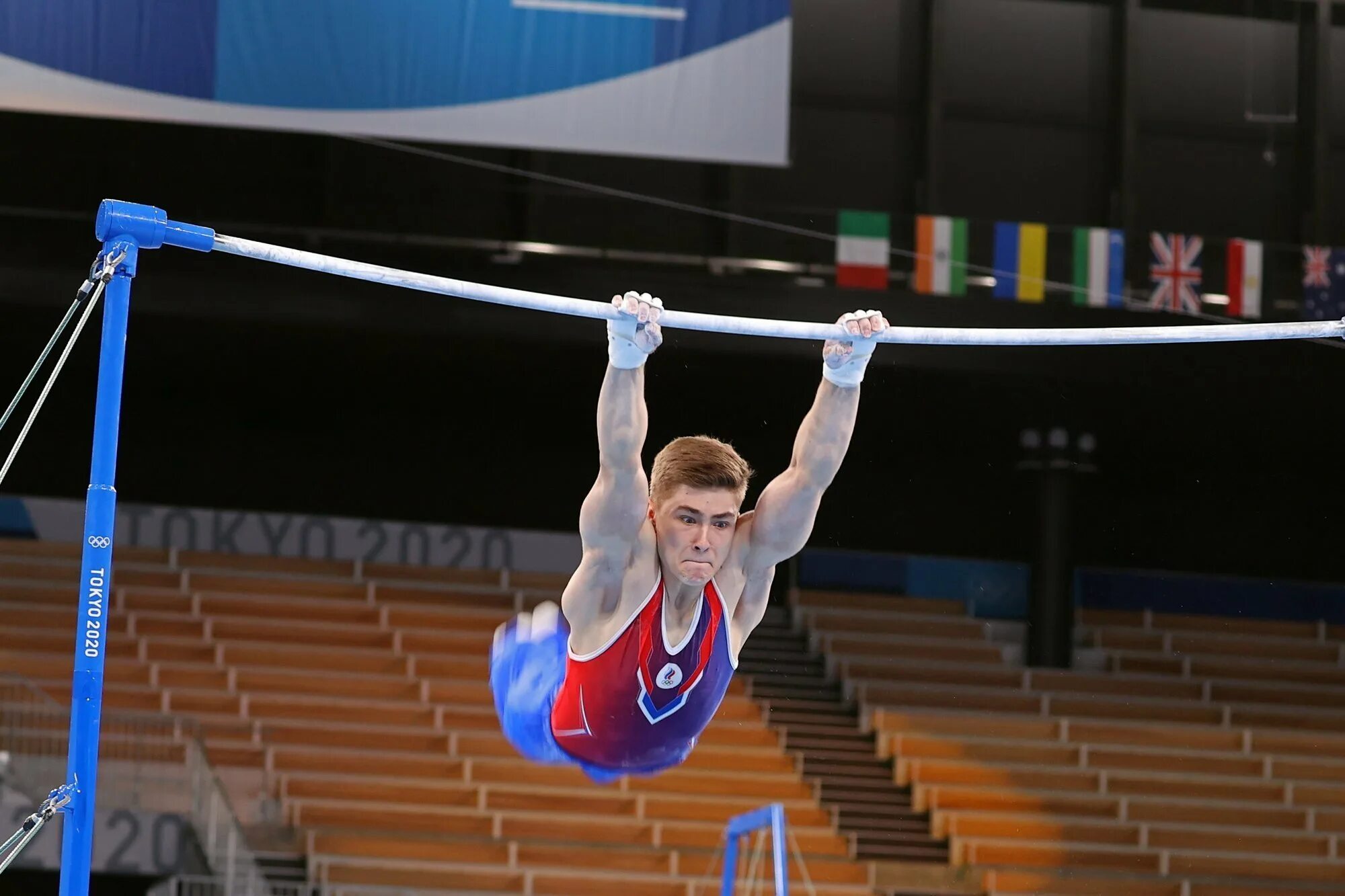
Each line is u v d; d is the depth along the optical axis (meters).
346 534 19.94
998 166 17.50
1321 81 17.67
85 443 19.50
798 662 20.02
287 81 13.05
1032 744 18.61
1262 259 16.81
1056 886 16.78
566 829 16.61
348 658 18.34
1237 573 21.19
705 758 18.03
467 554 20.20
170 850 14.64
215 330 17.31
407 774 16.97
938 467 20.84
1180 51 17.88
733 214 16.39
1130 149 17.50
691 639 5.21
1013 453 20.33
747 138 13.34
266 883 14.93
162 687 17.23
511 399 19.58
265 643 18.33
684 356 17.50
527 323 16.89
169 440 19.81
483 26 13.27
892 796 18.00
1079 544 21.09
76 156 15.73
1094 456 20.45
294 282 16.39
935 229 16.55
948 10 17.67
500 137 13.16
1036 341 5.68
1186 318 16.62
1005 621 20.80
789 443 19.95
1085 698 19.61
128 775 14.88
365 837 16.05
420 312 16.70
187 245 5.32
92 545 5.10
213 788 14.95
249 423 20.03
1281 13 17.95
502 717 5.97
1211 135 17.75
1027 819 17.50
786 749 18.59
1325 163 17.52
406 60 13.17
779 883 11.80
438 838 16.22
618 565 5.14
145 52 12.88
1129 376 17.81
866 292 16.44
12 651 17.23
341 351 17.94
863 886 16.64
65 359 5.46
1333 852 17.62
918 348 17.05
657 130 13.26
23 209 15.64
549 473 20.58
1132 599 21.03
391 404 19.80
